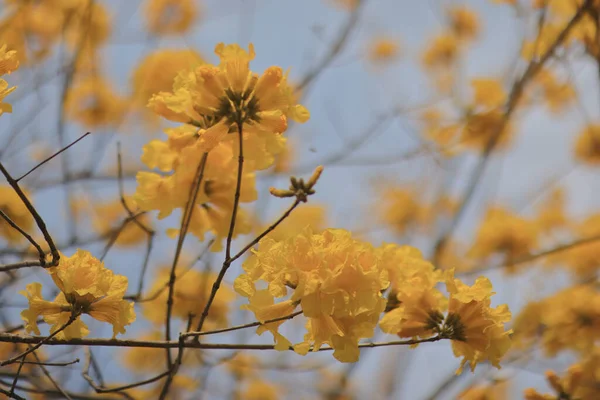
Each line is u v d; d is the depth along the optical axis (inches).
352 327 112.0
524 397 212.5
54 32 299.9
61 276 118.0
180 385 277.3
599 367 223.1
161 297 221.0
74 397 175.2
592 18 223.6
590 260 338.6
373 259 112.8
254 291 116.0
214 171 148.7
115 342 122.0
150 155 149.4
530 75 251.0
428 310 135.4
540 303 271.6
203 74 123.7
